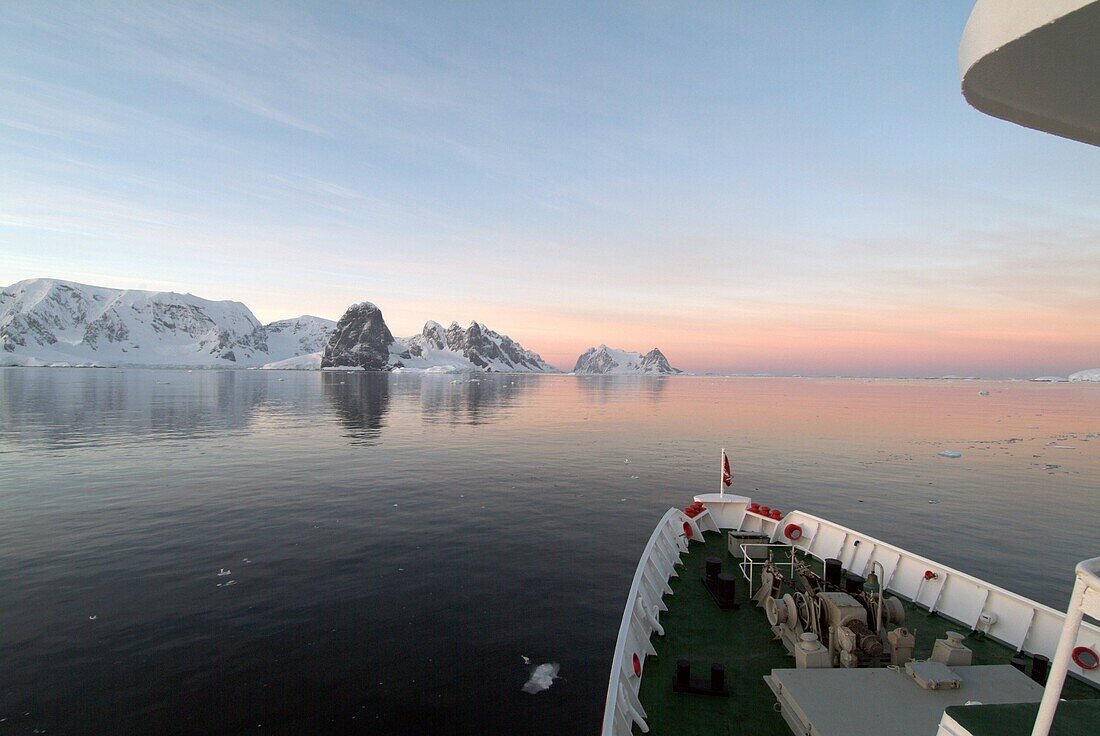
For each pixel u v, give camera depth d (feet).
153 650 50.90
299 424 241.96
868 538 43.91
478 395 526.98
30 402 323.78
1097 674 29.04
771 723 26.43
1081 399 570.05
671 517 49.08
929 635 34.86
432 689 46.50
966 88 10.04
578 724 42.75
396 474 133.49
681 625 35.94
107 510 96.68
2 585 64.03
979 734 15.12
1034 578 71.61
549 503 108.06
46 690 44.68
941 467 150.51
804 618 31.71
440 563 74.23
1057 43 7.74
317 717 42.68
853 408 391.04
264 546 79.20
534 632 56.18
